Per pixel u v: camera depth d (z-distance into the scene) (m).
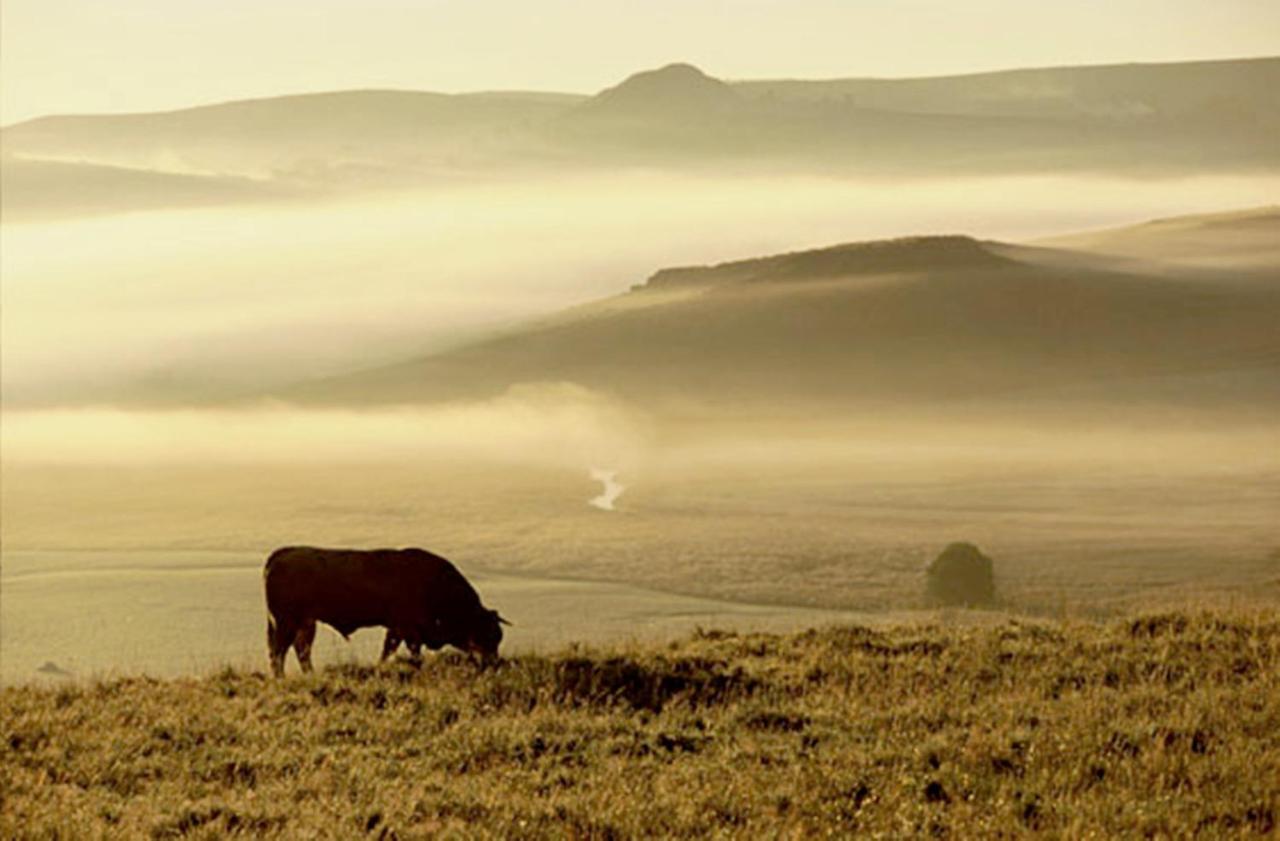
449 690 35.62
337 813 25.72
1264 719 29.50
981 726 29.95
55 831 24.58
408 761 29.77
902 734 29.92
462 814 25.27
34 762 30.42
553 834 23.64
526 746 30.17
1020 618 45.16
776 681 35.91
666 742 30.58
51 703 35.50
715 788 26.05
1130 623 40.53
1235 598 47.78
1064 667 36.03
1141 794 24.61
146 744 31.55
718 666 37.53
